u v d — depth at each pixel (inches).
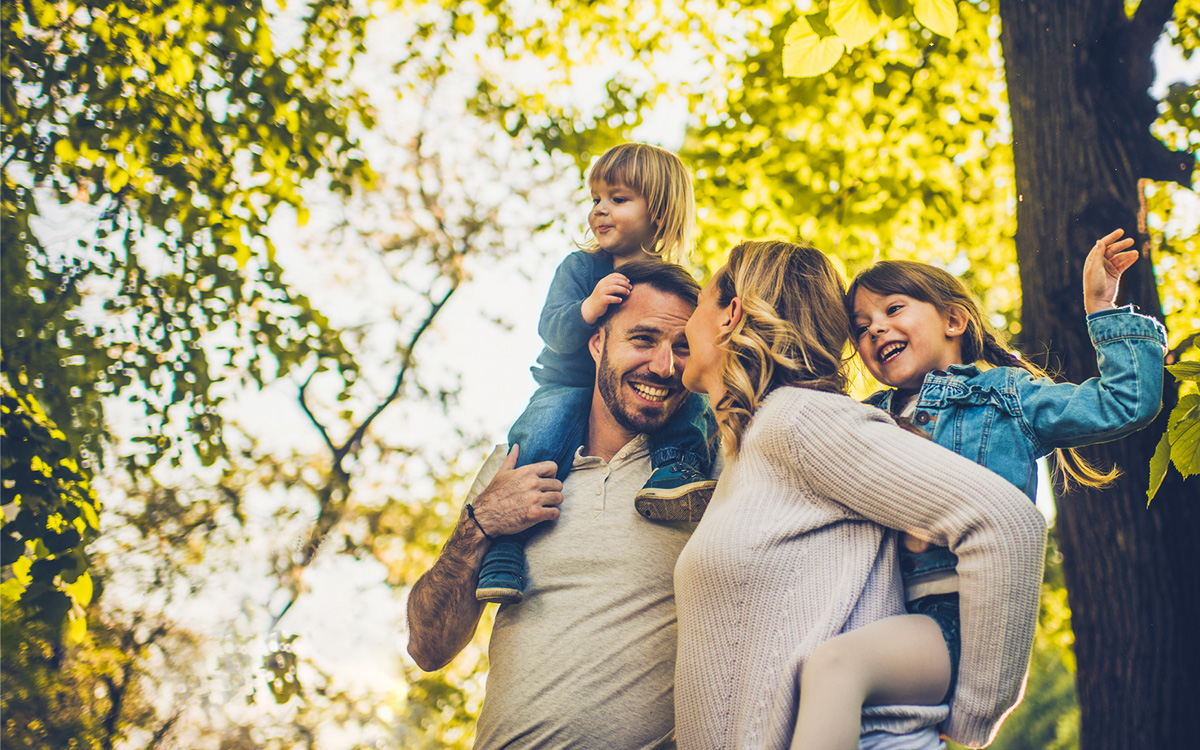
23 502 197.2
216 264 292.7
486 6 336.5
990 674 52.7
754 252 68.6
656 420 79.0
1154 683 131.0
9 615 213.2
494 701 74.7
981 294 319.3
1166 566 131.6
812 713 49.4
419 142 406.6
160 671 425.4
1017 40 152.3
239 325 310.7
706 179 289.7
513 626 75.7
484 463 88.4
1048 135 145.3
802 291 66.2
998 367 72.4
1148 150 143.7
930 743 52.8
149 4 273.4
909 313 75.7
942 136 282.2
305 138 296.0
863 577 55.8
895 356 75.9
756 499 58.6
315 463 458.0
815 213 285.6
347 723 471.5
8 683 364.2
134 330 288.4
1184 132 242.4
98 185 280.2
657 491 73.0
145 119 274.8
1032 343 143.3
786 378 63.7
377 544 457.7
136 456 293.3
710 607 57.6
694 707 57.0
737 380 63.2
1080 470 91.0
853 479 56.3
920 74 275.0
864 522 57.9
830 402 58.9
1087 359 136.6
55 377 269.4
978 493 53.5
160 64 277.9
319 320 322.7
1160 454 82.2
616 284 81.7
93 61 269.0
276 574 441.4
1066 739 757.9
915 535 55.8
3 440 200.4
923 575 58.8
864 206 283.1
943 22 120.9
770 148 288.5
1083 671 138.9
